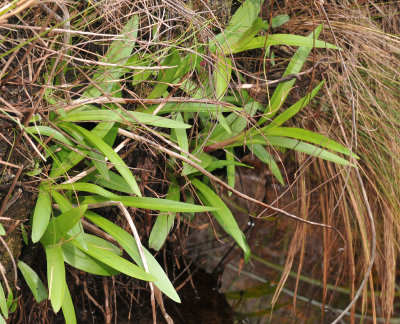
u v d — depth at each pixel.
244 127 1.06
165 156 1.04
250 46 1.05
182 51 1.05
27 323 1.01
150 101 0.96
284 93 1.04
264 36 1.04
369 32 1.18
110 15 0.98
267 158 1.09
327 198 1.17
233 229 1.02
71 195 0.95
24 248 0.97
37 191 0.93
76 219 0.88
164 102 0.97
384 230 1.18
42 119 0.93
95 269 0.91
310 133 1.02
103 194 0.92
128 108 1.04
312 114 1.16
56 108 0.91
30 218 0.95
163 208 0.92
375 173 1.17
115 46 0.99
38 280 0.93
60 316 1.08
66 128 0.94
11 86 0.92
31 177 0.93
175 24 1.05
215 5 1.06
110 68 0.98
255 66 1.14
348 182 1.16
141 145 1.04
